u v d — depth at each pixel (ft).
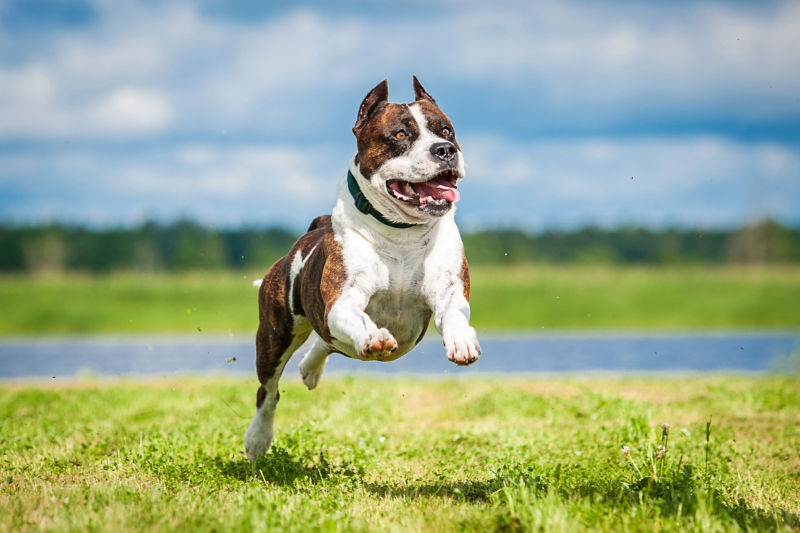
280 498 19.62
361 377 50.65
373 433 30.30
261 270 176.96
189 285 144.77
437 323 20.76
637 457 24.85
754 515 18.52
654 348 87.15
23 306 129.49
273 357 25.52
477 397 39.55
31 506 18.67
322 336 22.74
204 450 27.53
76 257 192.13
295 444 27.73
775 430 31.76
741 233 214.07
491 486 21.24
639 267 198.18
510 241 200.75
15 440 28.76
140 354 81.05
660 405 36.70
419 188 20.51
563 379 48.52
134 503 18.98
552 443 28.60
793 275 166.40
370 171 20.67
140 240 189.16
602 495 19.44
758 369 67.46
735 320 126.72
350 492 21.39
